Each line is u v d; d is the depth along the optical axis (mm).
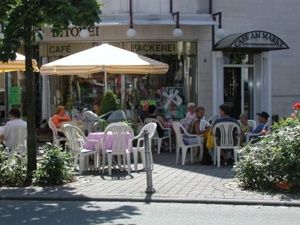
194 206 9273
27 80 11367
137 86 19875
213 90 19891
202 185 10938
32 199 9938
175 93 19906
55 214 8703
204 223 7980
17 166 11406
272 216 8477
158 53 19750
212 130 13602
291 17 20719
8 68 13766
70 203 9625
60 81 20109
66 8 10227
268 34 18484
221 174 12305
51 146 11602
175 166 13664
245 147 10930
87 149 12703
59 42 19641
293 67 20859
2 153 11625
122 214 8648
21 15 10602
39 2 10430
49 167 11070
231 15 20047
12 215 8656
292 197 9734
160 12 19516
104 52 15320
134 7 19359
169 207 9188
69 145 12766
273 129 11242
